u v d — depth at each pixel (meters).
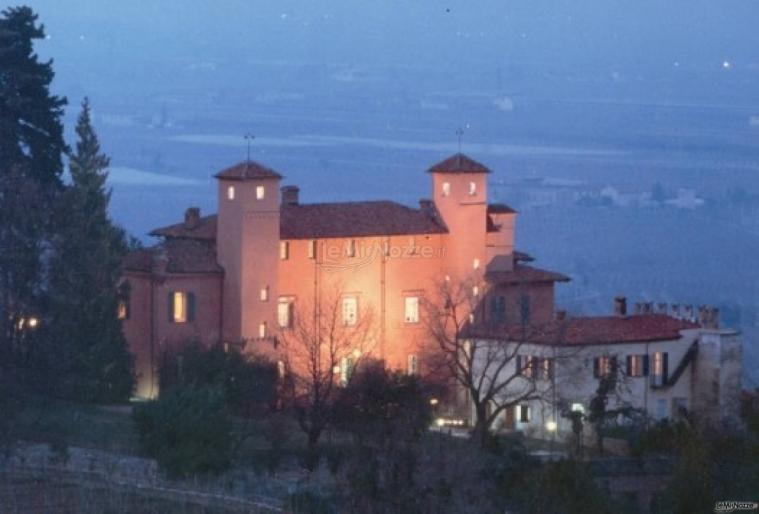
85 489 142.75
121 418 198.88
